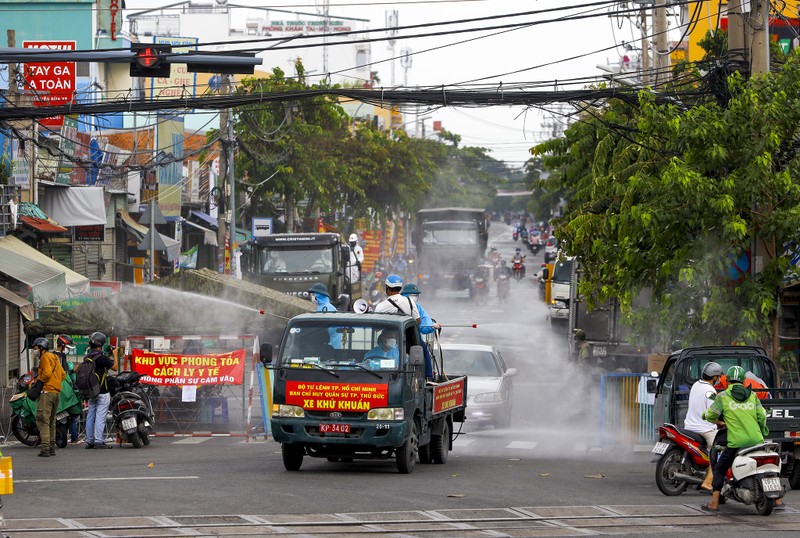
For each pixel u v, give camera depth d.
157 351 46.78
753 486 26.61
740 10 41.97
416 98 45.84
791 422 31.12
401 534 23.12
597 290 46.94
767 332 40.19
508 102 46.03
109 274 90.81
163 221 69.50
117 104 45.72
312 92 45.66
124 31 102.12
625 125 53.22
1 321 61.75
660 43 57.41
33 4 98.38
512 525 24.36
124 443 43.31
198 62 41.50
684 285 41.03
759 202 39.25
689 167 38.91
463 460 39.03
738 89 40.81
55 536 22.42
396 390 32.22
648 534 23.78
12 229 62.34
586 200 56.62
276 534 22.86
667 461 29.56
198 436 45.50
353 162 136.12
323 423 32.25
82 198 74.69
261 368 44.78
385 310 35.78
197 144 120.12
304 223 122.19
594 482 32.44
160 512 25.19
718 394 27.48
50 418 38.44
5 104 65.62
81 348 50.06
